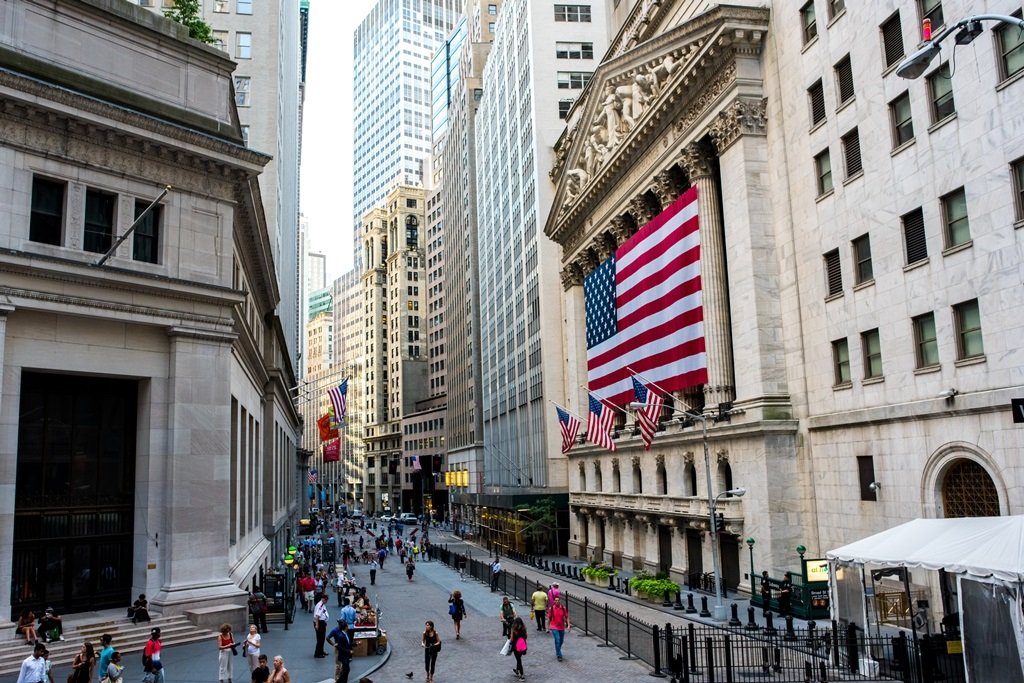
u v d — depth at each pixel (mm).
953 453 24766
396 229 171000
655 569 44500
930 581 24078
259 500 45438
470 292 114500
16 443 22484
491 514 75812
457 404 124938
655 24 48531
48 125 23781
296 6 92750
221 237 28031
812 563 29109
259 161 28641
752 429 33656
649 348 44906
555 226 64000
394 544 80750
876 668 19453
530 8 74812
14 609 23125
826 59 31656
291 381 81250
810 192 32812
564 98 73625
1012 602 15359
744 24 35875
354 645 23578
